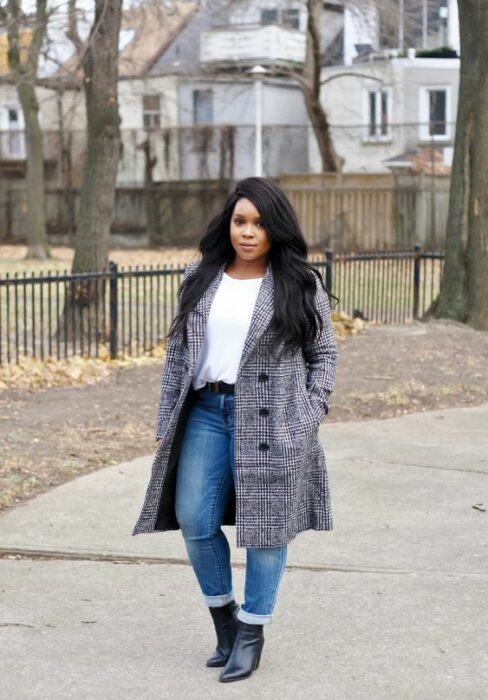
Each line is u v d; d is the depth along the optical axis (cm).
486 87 1428
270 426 425
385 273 1861
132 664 448
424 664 444
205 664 449
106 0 1372
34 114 3172
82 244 1402
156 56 4203
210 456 434
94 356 1277
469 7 1412
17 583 542
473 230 1453
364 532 624
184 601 520
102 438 862
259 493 426
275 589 436
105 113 1395
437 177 3225
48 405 985
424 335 1362
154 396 1038
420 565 568
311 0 3244
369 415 985
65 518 648
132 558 580
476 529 632
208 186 3712
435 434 897
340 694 418
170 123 4109
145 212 3794
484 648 460
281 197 428
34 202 3222
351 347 1288
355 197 3278
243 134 3797
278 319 421
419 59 3853
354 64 3981
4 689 423
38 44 2089
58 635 478
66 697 417
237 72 4072
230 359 428
